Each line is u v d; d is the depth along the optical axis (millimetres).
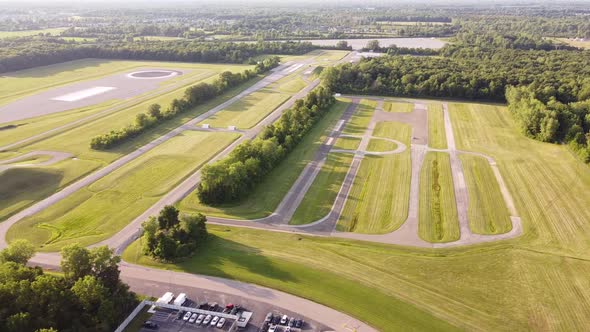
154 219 84500
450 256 83875
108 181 112688
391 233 92062
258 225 94500
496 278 77125
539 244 87812
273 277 76438
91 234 89562
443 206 103188
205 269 78500
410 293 72875
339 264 80750
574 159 129125
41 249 84125
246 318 65500
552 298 72062
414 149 137875
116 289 68562
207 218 96875
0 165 116750
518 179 116938
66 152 130875
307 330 64062
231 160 111188
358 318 67000
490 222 96375
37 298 60500
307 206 102938
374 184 114312
